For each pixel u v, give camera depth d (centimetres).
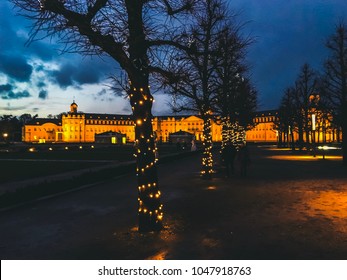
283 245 661
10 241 727
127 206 1106
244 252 625
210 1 1466
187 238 720
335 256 596
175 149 7012
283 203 1097
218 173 2114
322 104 2761
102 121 18038
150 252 637
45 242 717
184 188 1483
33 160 3388
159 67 792
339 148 5472
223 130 2564
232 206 1064
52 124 17875
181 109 1848
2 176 1909
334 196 1210
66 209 1065
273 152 5031
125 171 2064
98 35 677
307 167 2470
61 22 634
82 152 5609
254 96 3575
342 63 2656
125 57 739
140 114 778
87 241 717
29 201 1144
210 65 1669
